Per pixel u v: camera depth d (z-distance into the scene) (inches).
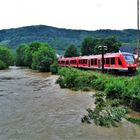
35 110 880.3
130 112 799.1
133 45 4274.1
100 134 624.1
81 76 1470.2
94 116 738.2
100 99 984.9
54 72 2731.3
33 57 3939.5
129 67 1632.6
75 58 2783.0
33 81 1883.6
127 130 647.8
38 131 654.5
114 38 4227.4
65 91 1323.8
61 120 747.4
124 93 905.5
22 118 776.3
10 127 689.6
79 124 705.0
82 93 1234.6
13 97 1152.2
